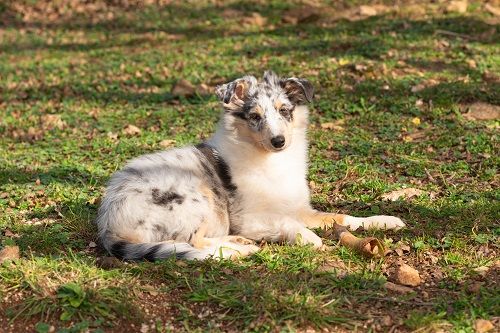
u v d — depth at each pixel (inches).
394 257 252.5
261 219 271.1
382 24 565.0
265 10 650.8
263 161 276.2
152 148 376.2
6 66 557.0
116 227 256.5
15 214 298.0
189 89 457.7
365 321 215.3
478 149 350.3
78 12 694.5
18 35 646.5
